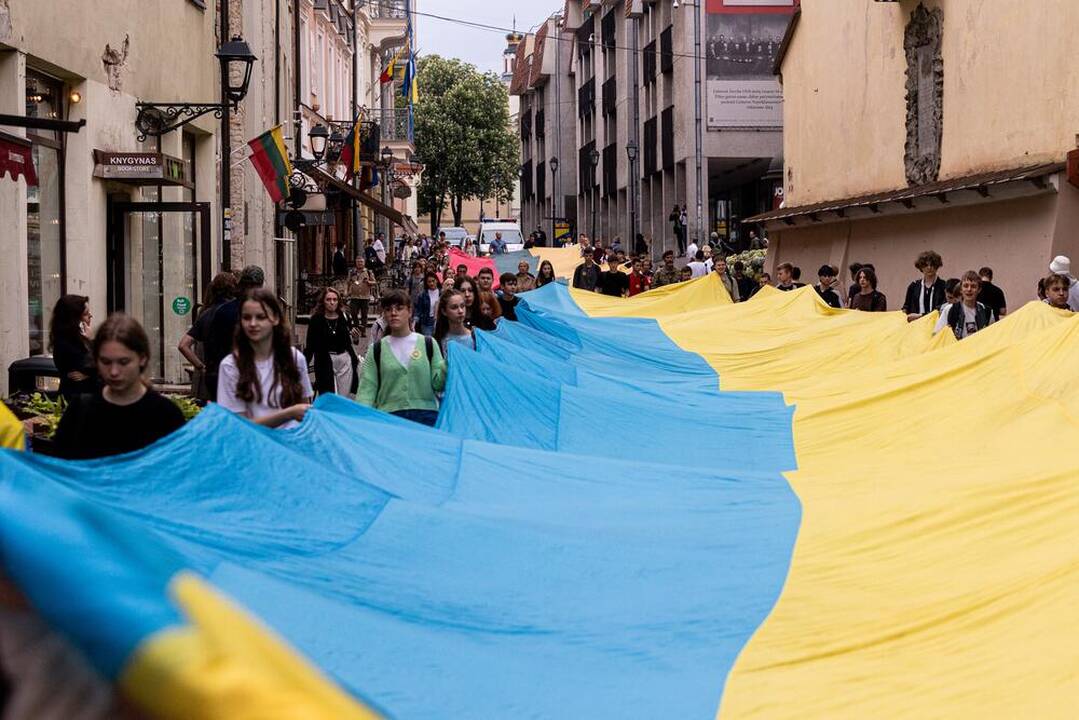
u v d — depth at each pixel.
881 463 8.38
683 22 48.41
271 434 6.50
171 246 20.42
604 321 16.80
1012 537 5.94
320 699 1.92
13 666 1.88
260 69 27.02
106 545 2.03
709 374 14.04
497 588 5.32
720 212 61.62
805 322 16.11
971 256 23.91
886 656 4.91
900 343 13.33
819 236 32.97
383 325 12.59
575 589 5.41
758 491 7.01
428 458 7.46
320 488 5.81
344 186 36.41
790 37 35.91
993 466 7.16
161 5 19.59
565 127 81.06
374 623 4.46
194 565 4.45
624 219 62.97
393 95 75.56
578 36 74.62
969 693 4.50
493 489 7.27
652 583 5.54
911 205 25.81
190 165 22.06
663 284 30.48
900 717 4.39
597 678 4.52
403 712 4.10
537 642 4.85
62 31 15.37
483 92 88.69
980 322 14.26
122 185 17.78
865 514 6.21
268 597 4.41
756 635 5.05
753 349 14.52
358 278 34.09
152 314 19.47
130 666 1.84
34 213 15.25
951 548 5.91
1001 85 22.52
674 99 50.56
